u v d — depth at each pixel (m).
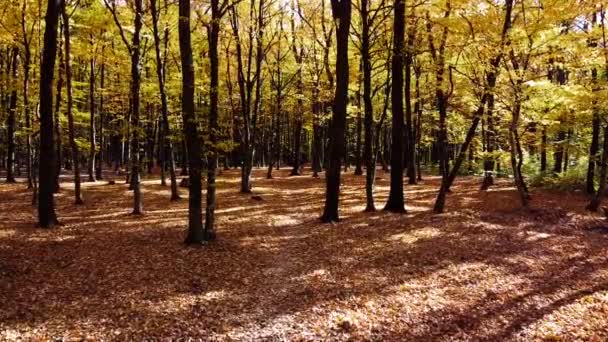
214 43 12.98
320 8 28.83
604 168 19.42
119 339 7.81
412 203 20.70
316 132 33.78
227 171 39.56
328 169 16.78
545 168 29.44
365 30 17.30
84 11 22.06
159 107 32.19
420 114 28.33
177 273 10.95
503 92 18.14
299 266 11.64
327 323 8.58
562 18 16.97
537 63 18.89
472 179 31.80
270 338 8.00
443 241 14.04
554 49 17.80
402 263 11.98
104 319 8.52
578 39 17.67
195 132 13.06
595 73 20.62
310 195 23.80
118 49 26.14
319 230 15.24
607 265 12.62
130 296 9.57
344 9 15.75
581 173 25.30
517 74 17.66
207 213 13.75
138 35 18.89
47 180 15.24
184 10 12.44
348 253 12.73
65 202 20.62
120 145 46.28
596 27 18.17
